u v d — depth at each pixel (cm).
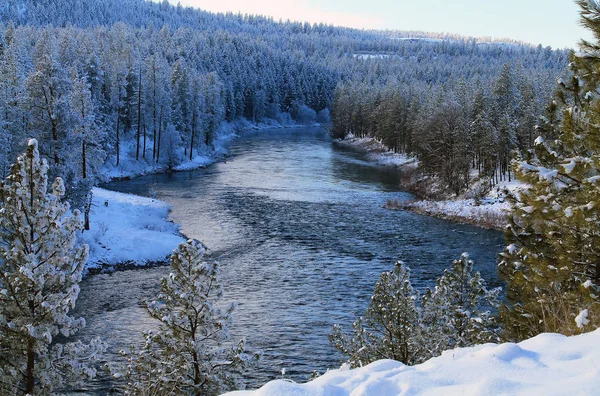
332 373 557
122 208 4362
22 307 1255
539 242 1030
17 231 1291
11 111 4141
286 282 3022
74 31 13638
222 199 5344
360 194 5897
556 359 539
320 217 4716
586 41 884
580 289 808
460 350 602
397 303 1374
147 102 7506
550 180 818
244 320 2455
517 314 1048
